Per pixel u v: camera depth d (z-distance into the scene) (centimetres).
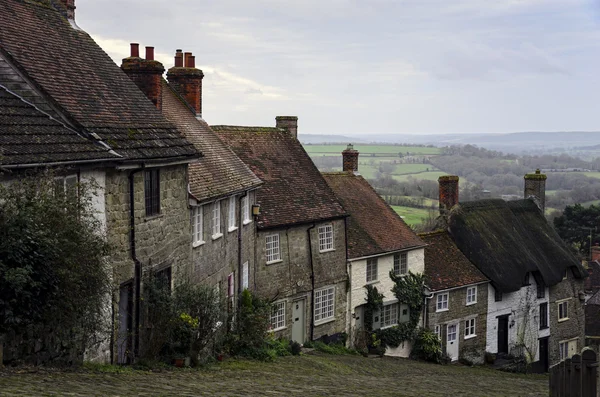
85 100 1661
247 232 2656
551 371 1434
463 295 3644
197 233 2120
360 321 3300
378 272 3347
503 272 3794
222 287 2348
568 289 4309
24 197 1152
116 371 1352
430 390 1625
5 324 1093
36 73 1565
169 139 1858
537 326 4078
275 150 3281
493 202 4234
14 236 1081
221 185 2327
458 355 3619
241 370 1770
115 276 1537
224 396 1094
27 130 1362
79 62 1817
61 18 1942
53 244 1110
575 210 7675
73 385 1039
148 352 1608
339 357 2800
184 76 2781
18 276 1051
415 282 3447
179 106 2705
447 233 3888
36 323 1138
